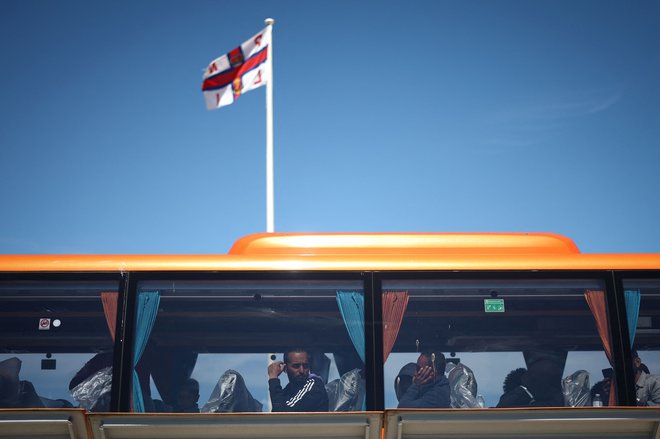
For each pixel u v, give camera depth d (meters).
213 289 9.38
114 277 9.44
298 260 9.48
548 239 10.06
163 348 9.22
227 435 8.96
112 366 9.16
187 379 9.12
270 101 19.77
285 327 9.27
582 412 9.01
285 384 9.12
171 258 9.54
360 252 9.78
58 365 9.20
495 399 9.12
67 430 8.95
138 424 8.92
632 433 9.11
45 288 9.40
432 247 9.81
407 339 9.25
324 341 9.23
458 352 9.23
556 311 9.41
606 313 9.44
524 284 9.47
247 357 9.19
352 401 9.05
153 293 9.38
